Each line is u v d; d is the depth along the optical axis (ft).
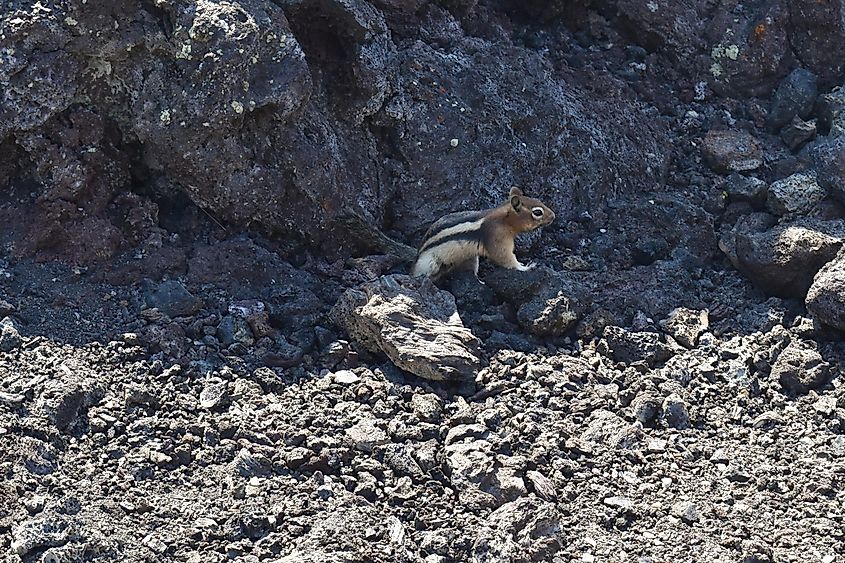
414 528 17.70
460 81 27.63
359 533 17.19
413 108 26.81
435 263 24.58
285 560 16.44
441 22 29.30
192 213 24.75
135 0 23.24
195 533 16.96
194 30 22.89
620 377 21.86
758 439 20.26
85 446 18.39
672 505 18.47
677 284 25.35
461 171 27.04
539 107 28.37
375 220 26.17
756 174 29.50
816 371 21.75
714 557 17.28
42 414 18.48
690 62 32.19
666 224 27.32
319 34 25.81
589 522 18.01
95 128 23.63
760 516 18.26
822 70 31.73
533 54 29.76
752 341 23.24
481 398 20.89
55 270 22.84
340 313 22.34
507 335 23.03
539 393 20.94
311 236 25.18
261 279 23.77
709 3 32.60
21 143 22.97
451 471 18.66
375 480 18.51
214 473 18.29
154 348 21.01
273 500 17.76
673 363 22.45
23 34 22.52
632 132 29.96
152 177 24.70
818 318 22.76
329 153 25.13
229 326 21.95
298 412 19.92
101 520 16.81
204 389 20.16
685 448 19.95
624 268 26.58
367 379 20.99
